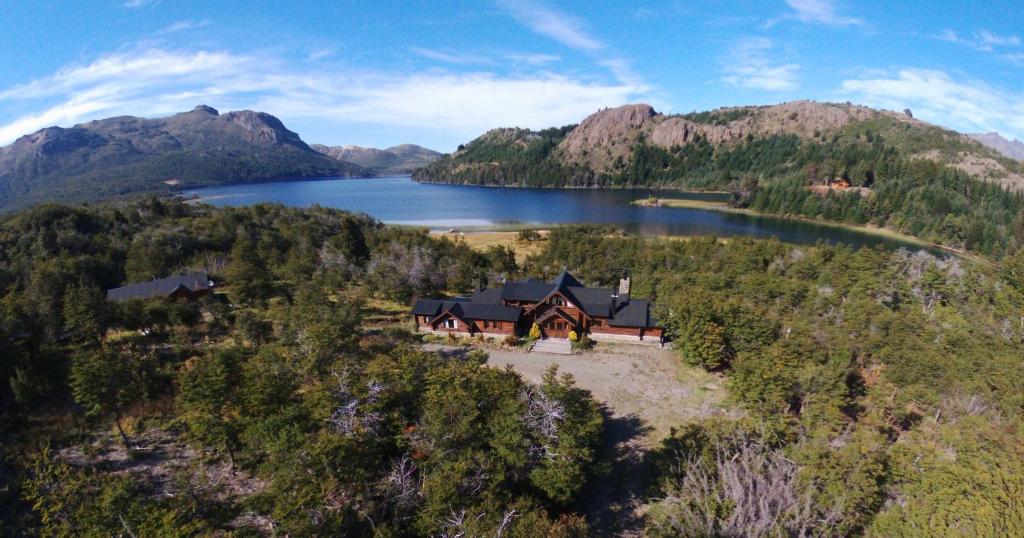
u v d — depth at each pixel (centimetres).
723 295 7444
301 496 2641
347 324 5728
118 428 4100
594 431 3716
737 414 4822
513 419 3475
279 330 5944
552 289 7325
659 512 3441
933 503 2841
